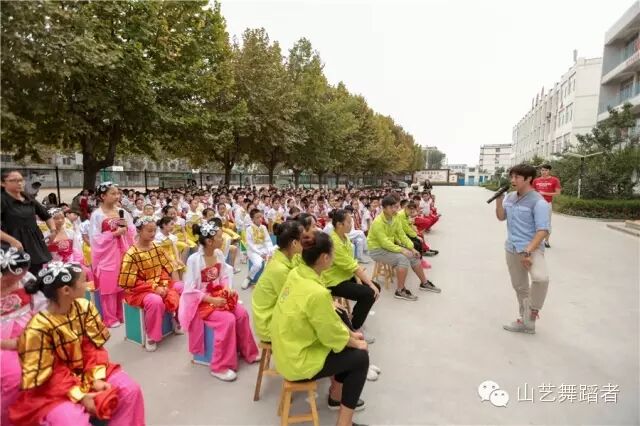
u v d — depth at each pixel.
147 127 10.43
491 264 7.71
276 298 3.13
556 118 40.34
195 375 3.46
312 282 2.59
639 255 8.34
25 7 4.57
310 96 20.42
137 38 9.39
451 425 2.77
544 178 9.00
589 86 32.66
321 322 2.47
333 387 2.91
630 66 22.58
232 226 8.13
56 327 2.29
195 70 12.16
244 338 3.64
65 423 2.15
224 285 3.82
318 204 10.83
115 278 4.46
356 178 42.81
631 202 15.18
